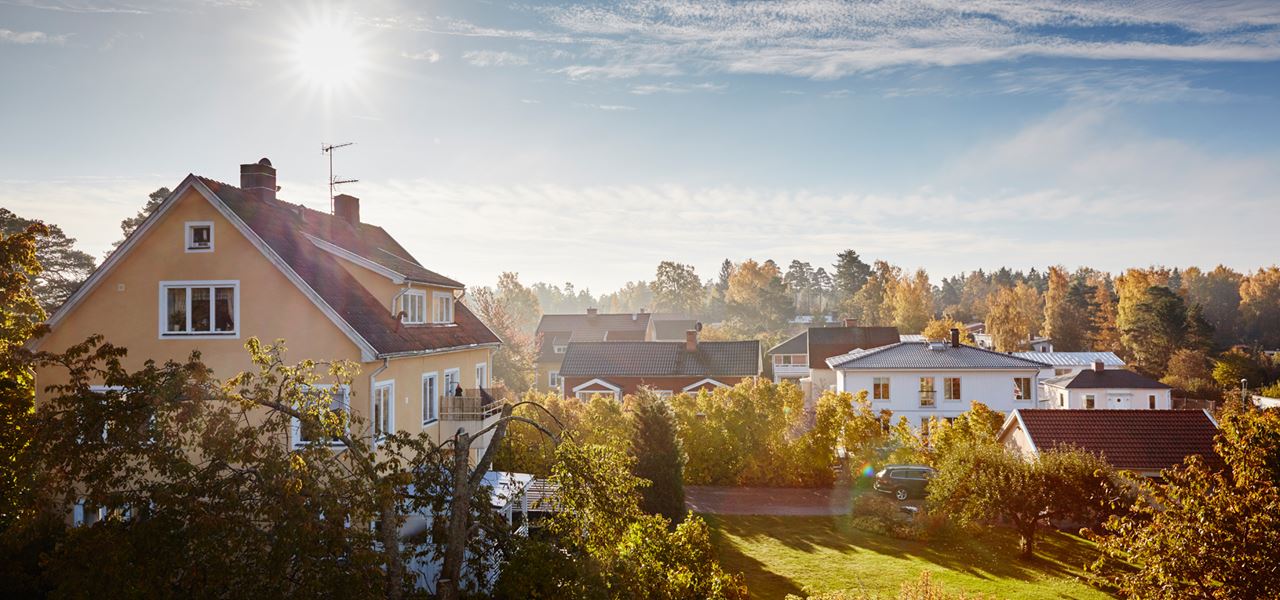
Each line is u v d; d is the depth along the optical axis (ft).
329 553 34.86
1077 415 100.22
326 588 33.96
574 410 109.29
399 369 67.97
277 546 34.17
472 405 76.28
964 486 82.99
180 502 34.58
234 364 63.10
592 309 310.45
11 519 42.24
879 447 117.80
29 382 58.80
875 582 70.08
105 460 36.19
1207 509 44.19
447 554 42.88
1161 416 98.63
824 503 104.68
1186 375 239.71
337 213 92.84
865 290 423.23
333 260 73.00
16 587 48.21
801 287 648.79
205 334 63.62
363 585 34.76
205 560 33.73
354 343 61.67
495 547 46.37
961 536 87.10
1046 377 211.82
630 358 181.57
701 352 181.37
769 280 459.73
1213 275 468.75
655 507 84.43
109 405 36.68
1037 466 79.97
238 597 33.42
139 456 37.63
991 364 151.33
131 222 166.50
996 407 150.71
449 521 44.65
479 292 203.00
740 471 115.44
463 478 43.65
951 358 155.22
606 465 47.29
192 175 63.36
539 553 42.68
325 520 36.09
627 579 43.27
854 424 118.11
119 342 64.39
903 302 339.98
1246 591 41.55
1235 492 46.44
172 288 64.54
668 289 559.79
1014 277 638.53
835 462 117.80
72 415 36.78
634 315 307.99
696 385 173.88
